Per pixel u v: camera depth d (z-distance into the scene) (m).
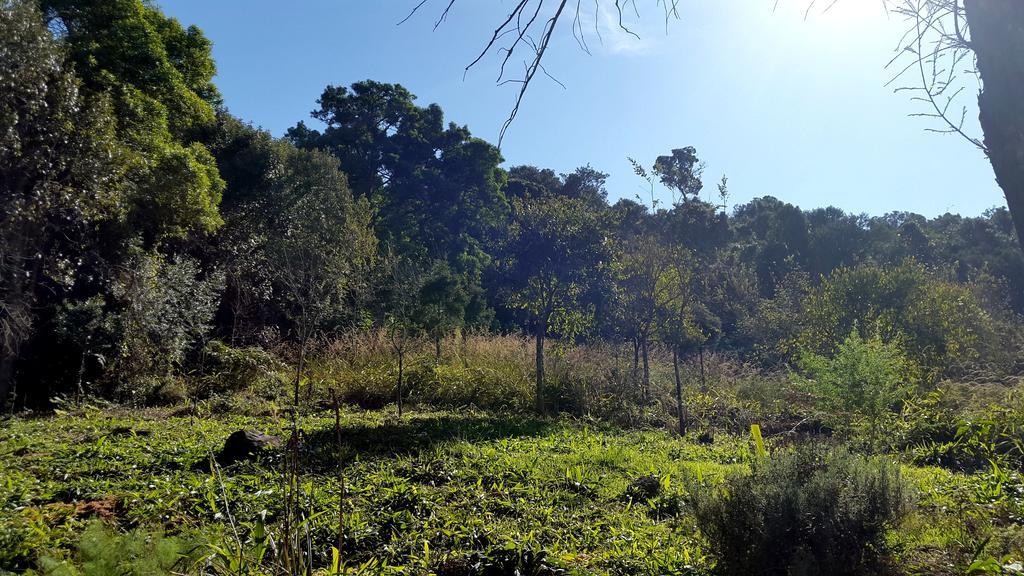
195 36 19.22
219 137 23.95
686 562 4.44
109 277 15.02
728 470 7.33
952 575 3.86
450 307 16.39
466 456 7.65
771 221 41.03
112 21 16.03
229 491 5.75
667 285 13.13
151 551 3.90
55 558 4.09
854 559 3.78
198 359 16.58
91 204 13.70
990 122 2.44
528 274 13.85
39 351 14.23
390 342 16.70
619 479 6.93
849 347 9.46
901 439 9.26
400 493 5.85
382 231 32.69
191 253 21.59
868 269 14.96
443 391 14.29
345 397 14.03
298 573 3.84
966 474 7.81
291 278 15.45
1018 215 2.38
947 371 14.55
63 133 13.30
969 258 35.28
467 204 35.81
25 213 12.55
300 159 24.84
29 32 12.40
